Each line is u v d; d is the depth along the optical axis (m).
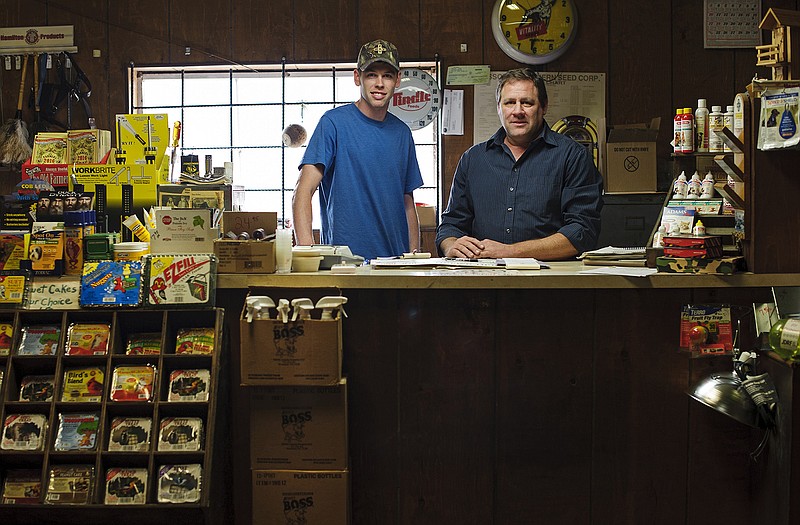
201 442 2.17
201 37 4.77
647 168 4.39
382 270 2.40
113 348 2.23
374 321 2.36
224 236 2.33
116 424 2.19
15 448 2.18
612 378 2.36
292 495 2.23
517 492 2.38
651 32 4.67
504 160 3.27
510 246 2.96
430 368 2.36
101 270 2.26
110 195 2.59
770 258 2.26
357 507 2.38
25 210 2.56
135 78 4.82
